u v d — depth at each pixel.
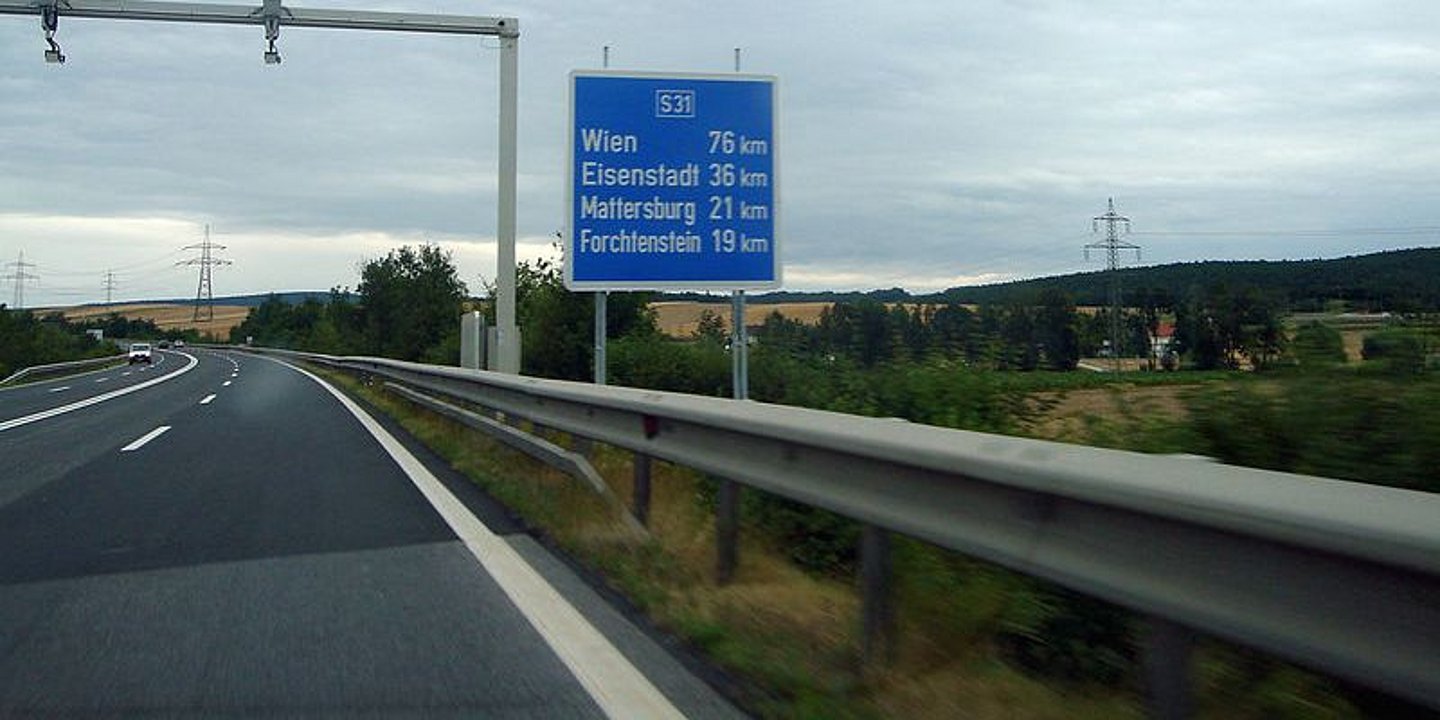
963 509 4.29
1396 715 3.75
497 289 17.47
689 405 6.73
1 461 13.91
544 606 6.44
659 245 12.59
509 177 17.47
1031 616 5.03
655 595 6.38
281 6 16.33
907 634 5.09
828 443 5.04
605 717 4.64
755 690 4.88
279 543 8.38
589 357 24.70
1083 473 3.57
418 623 6.12
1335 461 4.83
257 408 24.27
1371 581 2.78
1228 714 4.13
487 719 4.64
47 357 88.25
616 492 9.40
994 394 8.30
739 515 7.16
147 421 20.59
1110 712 4.34
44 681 5.18
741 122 12.77
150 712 4.77
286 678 5.20
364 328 77.50
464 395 15.23
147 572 7.43
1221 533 3.16
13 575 7.37
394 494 10.82
